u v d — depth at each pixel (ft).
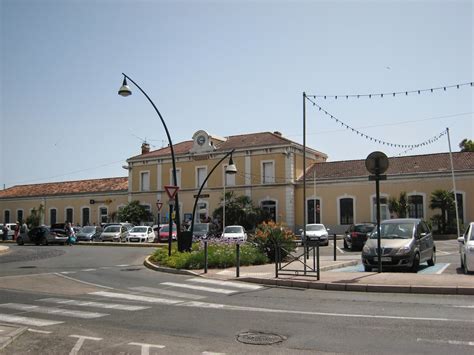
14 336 24.03
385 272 48.78
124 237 132.36
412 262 48.26
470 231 48.42
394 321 26.58
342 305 31.96
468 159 129.18
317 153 164.25
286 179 147.54
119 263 68.28
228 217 144.25
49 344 23.06
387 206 130.82
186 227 115.65
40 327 26.61
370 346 21.65
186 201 165.27
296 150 151.84
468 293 35.37
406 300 33.53
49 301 35.45
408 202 128.67
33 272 56.29
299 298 35.32
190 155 165.37
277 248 46.14
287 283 42.22
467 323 25.77
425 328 24.77
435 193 122.72
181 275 52.26
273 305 32.50
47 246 116.57
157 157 172.35
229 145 160.56
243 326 26.12
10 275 53.11
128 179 181.37
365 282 39.73
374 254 48.75
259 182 152.15
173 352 21.35
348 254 80.02
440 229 121.90
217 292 39.14
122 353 21.39
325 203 142.20
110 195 184.96
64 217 196.13
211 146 161.48
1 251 94.22
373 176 46.34
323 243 104.01
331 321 26.94
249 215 142.20
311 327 25.57
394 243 49.11
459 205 123.03
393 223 53.47
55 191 203.31
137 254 85.25
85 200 191.31
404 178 130.52
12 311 31.53
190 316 29.12
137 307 32.55
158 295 37.96
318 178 143.95
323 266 53.16
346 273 46.47
